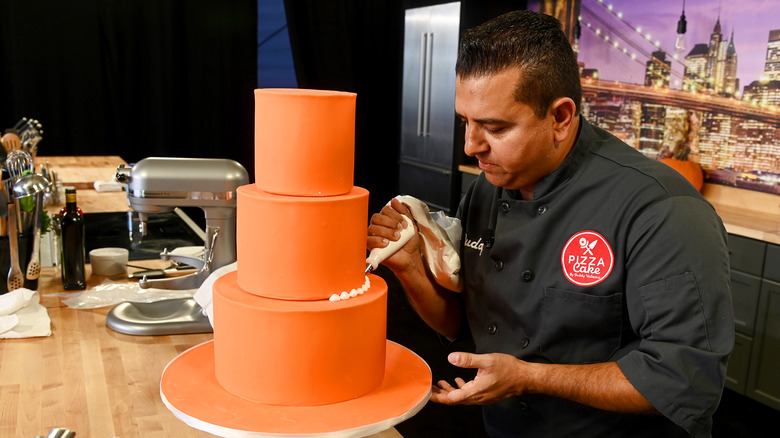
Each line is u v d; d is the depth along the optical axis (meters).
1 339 1.46
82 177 3.77
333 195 1.10
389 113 6.38
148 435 1.08
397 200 1.34
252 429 1.00
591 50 4.44
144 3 5.33
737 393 3.20
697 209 1.12
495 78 1.07
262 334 1.07
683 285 1.07
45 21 5.09
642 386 1.05
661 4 3.89
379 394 1.16
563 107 1.12
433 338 3.69
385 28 6.20
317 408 1.09
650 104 4.01
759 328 2.92
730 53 3.51
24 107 5.14
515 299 1.29
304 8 5.88
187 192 1.59
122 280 1.94
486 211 1.41
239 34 5.70
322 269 1.09
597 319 1.20
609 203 1.19
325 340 1.08
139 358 1.39
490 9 4.86
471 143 1.15
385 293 1.19
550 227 1.25
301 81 5.95
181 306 1.64
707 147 3.69
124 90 5.41
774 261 2.84
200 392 1.13
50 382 1.26
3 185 1.76
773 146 3.35
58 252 2.05
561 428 1.26
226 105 5.77
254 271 1.12
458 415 2.87
